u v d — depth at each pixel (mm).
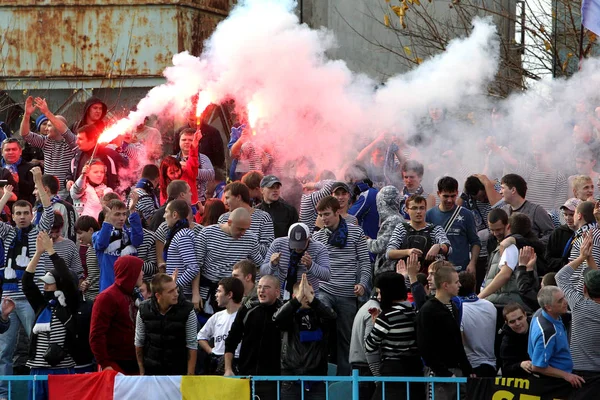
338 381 25234
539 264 28422
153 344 25766
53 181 32594
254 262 29266
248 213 29141
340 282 29047
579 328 25234
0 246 29953
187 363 26016
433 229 28953
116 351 26188
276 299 25844
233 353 25719
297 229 27984
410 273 26359
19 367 29984
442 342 24234
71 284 27484
